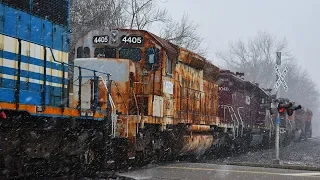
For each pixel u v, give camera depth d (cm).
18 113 921
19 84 941
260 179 1039
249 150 2859
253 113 2950
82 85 1198
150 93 1410
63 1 1119
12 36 939
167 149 1579
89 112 1125
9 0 940
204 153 2044
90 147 1191
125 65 1328
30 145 960
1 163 902
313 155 2614
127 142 1264
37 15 1023
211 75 2134
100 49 1442
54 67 1066
